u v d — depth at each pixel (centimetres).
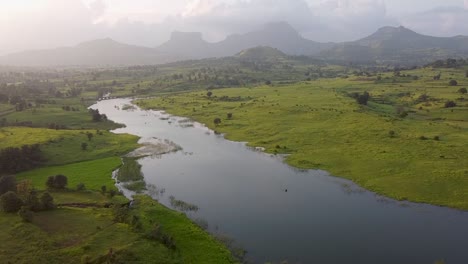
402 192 7938
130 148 12425
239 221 6694
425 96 18588
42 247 5138
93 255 4994
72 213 6400
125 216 6250
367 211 7112
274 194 8075
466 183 7944
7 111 18488
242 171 9800
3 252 5009
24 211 5916
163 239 5662
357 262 5309
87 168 10106
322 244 5816
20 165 9900
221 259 5334
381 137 11525
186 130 15625
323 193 8112
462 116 14888
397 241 5925
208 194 8138
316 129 13200
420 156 9700
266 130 13975
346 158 10188
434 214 6950
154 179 9262
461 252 5581
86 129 15400
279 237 6053
